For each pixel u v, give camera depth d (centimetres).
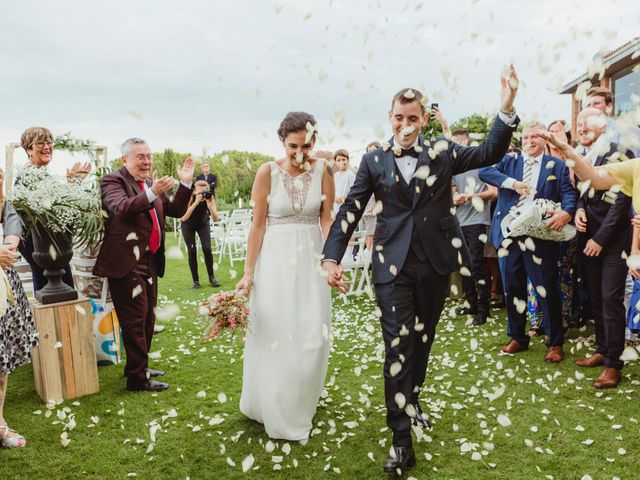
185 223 707
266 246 273
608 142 225
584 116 326
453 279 583
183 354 424
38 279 418
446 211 254
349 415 298
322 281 273
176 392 341
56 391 327
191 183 389
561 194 373
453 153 255
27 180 326
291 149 256
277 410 265
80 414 309
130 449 265
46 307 322
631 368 349
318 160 276
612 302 319
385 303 248
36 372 339
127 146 344
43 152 381
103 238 339
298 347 265
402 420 239
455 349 413
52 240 327
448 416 291
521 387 329
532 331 446
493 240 404
